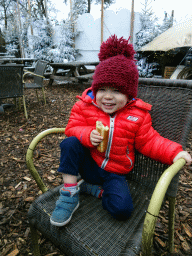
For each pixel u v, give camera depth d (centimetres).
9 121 333
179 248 131
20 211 157
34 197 171
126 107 106
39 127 312
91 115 111
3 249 127
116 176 103
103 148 97
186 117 100
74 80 574
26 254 124
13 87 324
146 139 103
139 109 105
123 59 97
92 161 111
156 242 134
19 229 141
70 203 89
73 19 760
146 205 99
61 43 762
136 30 713
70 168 94
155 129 110
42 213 94
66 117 355
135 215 92
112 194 92
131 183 118
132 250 73
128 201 90
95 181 109
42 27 791
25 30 951
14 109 394
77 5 819
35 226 97
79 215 92
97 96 100
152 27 668
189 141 271
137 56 621
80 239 80
